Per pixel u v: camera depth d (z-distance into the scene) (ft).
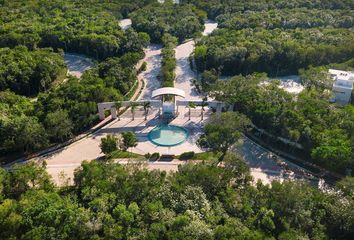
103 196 390.21
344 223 382.83
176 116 634.84
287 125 528.63
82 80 650.84
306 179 492.54
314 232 373.20
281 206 393.29
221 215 383.04
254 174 501.56
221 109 622.13
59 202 383.04
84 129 596.70
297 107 568.82
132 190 403.13
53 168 508.12
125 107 654.53
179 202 389.39
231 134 514.27
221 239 343.26
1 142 512.63
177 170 484.74
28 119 523.29
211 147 520.83
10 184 418.31
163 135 582.76
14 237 348.18
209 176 424.46
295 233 361.10
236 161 462.19
